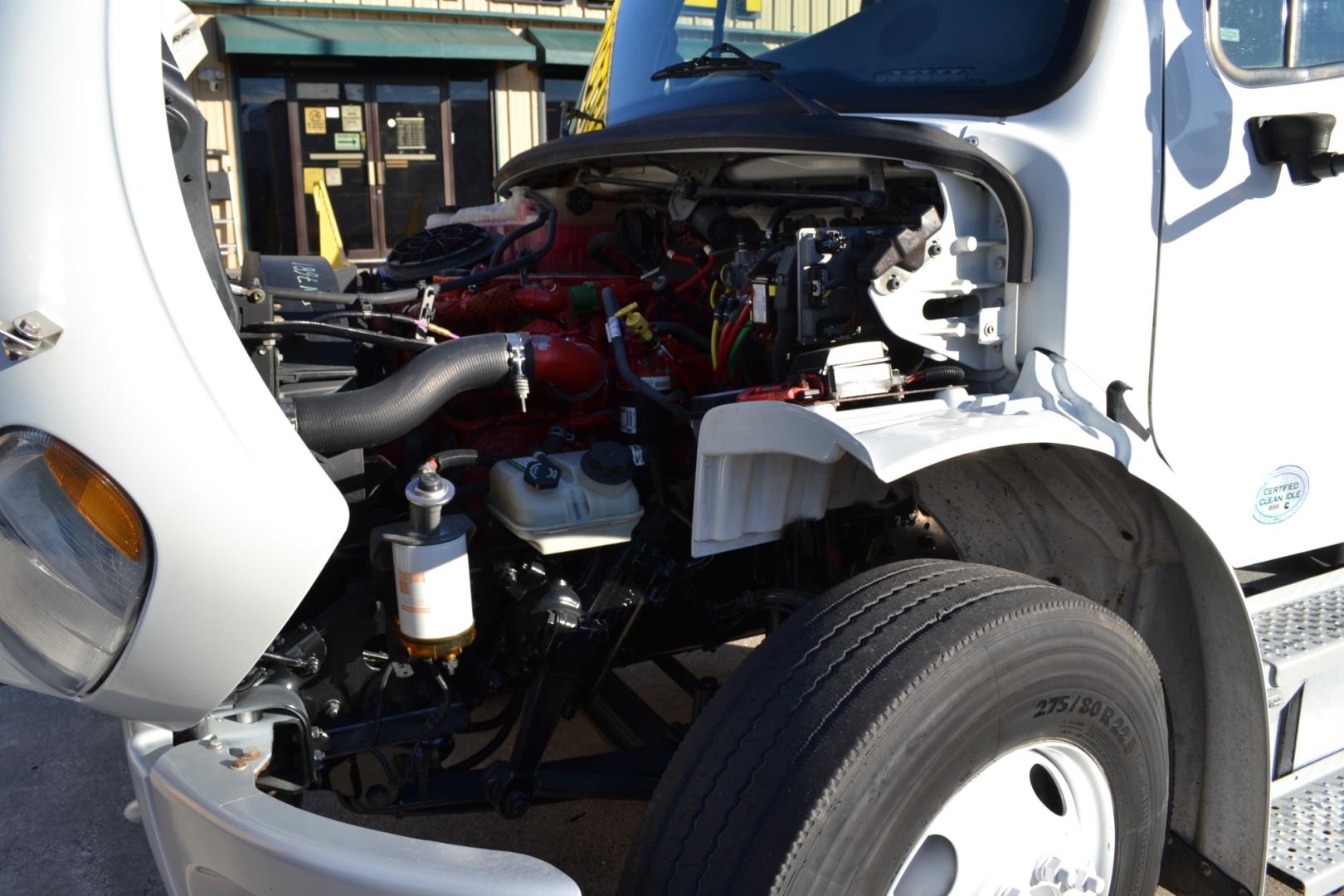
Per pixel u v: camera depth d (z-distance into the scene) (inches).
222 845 64.2
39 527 64.7
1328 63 97.5
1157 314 88.1
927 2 95.2
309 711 84.4
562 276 121.8
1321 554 113.6
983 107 86.2
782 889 62.4
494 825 125.6
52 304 60.7
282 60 430.6
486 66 463.5
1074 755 77.3
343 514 67.6
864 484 87.3
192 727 72.7
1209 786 93.7
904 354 88.3
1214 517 94.4
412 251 126.7
